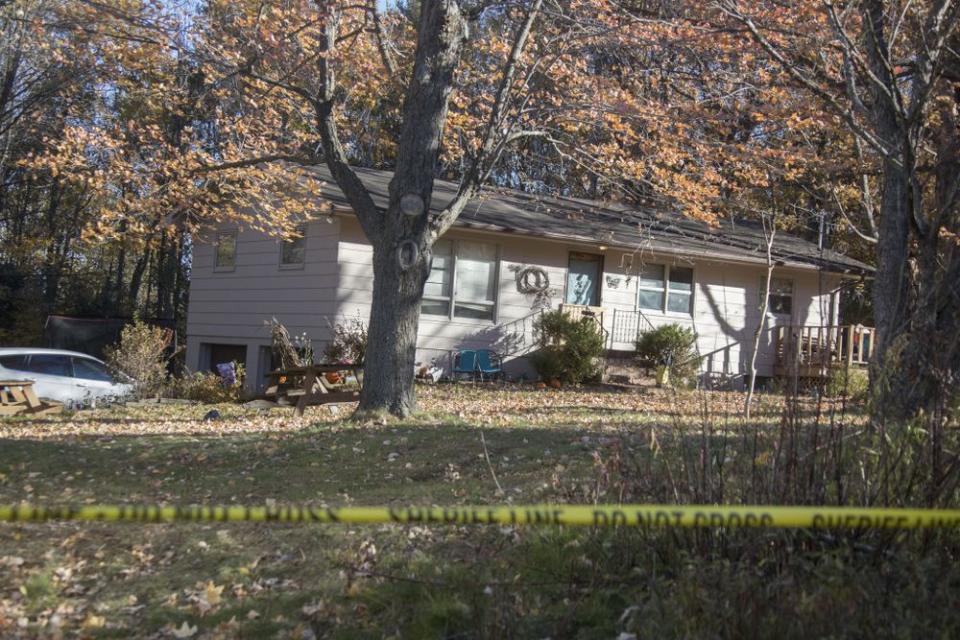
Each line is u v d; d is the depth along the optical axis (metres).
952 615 3.94
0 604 5.20
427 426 10.95
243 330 21.64
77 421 13.65
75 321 25.00
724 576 4.28
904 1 10.96
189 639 4.85
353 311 19.00
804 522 3.35
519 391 18.20
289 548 6.23
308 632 4.84
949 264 6.69
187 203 16.62
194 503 7.78
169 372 25.22
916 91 10.35
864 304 26.12
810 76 13.03
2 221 31.80
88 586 5.61
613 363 20.89
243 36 13.88
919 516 3.34
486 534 6.11
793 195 22.27
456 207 12.30
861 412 5.66
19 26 20.78
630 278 21.78
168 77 16.16
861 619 3.92
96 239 18.84
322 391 15.45
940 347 5.27
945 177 9.23
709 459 5.22
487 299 20.59
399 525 6.46
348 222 18.92
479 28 17.50
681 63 16.08
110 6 13.58
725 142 15.97
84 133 16.89
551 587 5.13
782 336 23.59
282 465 9.27
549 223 21.02
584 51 15.51
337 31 14.11
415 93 11.83
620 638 4.30
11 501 7.78
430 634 4.72
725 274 23.23
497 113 12.60
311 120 16.78
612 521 3.35
